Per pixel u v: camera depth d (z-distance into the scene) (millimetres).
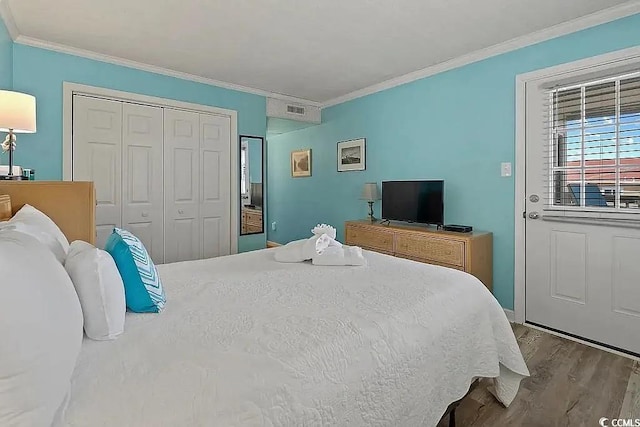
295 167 5434
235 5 2340
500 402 1765
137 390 788
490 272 3023
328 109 4797
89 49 3059
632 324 2293
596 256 2455
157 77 3566
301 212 5359
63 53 3043
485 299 1657
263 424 780
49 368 666
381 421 1061
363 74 3701
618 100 2361
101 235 3299
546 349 2385
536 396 1835
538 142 2754
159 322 1176
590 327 2486
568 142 2602
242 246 4285
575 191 2572
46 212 1877
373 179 4211
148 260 1344
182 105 3736
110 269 1087
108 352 960
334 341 1050
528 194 2820
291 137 5500
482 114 3119
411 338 1220
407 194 3512
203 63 3400
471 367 1495
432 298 1456
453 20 2525
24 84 2871
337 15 2471
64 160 3076
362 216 4383
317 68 3527
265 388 834
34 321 661
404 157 3836
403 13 2432
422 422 1216
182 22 2574
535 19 2496
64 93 3061
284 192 5691
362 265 1995
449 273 1825
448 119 3396
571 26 2529
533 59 2771
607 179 2414
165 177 3668
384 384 1081
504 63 2955
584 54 2496
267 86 4121
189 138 3814
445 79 3414
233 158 4145
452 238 2928
